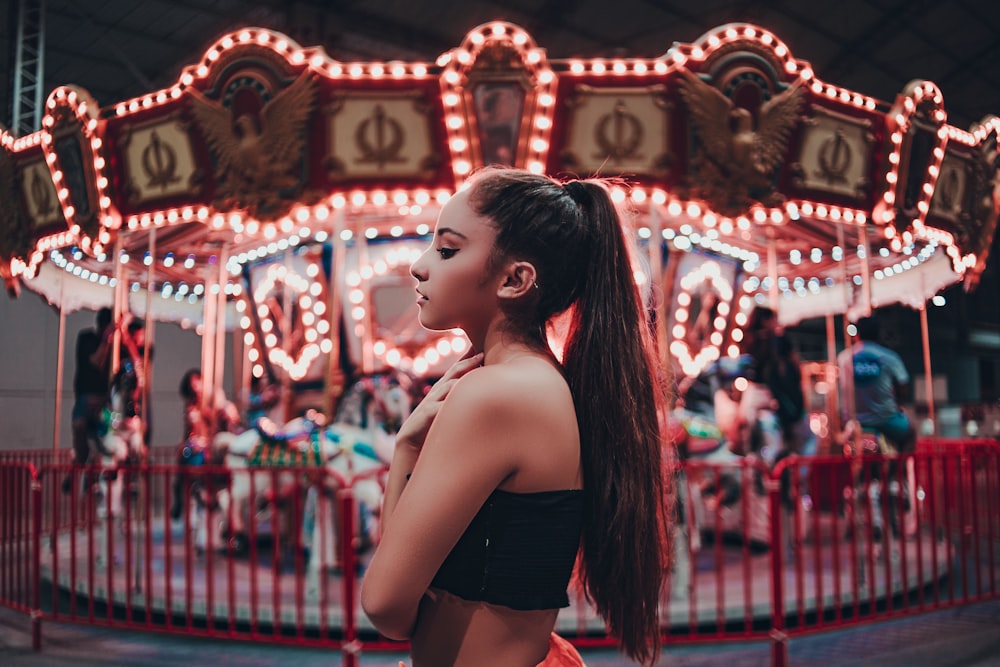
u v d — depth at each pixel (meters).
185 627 4.79
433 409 1.05
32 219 6.57
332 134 5.21
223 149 5.36
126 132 5.69
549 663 1.00
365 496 5.55
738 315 8.09
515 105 5.11
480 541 0.95
